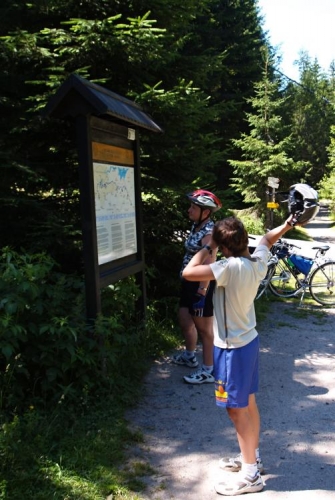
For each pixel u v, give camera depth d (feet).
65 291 14.29
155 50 17.54
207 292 14.62
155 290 21.77
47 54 16.90
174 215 20.58
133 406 13.10
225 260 8.93
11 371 11.07
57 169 18.33
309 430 12.04
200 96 21.98
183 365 16.28
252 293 8.89
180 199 19.75
